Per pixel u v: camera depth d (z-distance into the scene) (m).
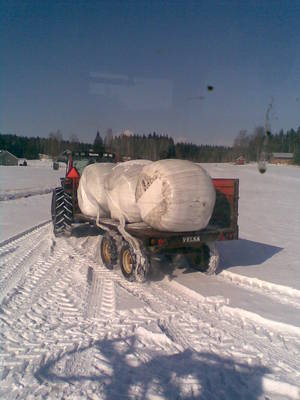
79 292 5.91
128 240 6.50
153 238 6.13
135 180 6.98
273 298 5.74
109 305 5.36
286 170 35.84
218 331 4.56
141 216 6.61
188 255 7.61
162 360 3.86
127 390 3.34
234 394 3.31
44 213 15.42
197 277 6.92
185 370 3.68
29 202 19.25
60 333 4.45
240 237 11.11
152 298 5.71
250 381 3.51
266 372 3.67
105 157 11.98
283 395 3.32
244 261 8.16
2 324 4.69
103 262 7.66
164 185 6.00
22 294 5.78
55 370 3.66
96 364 3.76
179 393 3.31
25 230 11.16
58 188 10.52
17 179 35.16
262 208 18.83
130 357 3.90
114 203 7.45
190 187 6.01
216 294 5.88
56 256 8.32
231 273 7.05
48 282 6.39
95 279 6.74
